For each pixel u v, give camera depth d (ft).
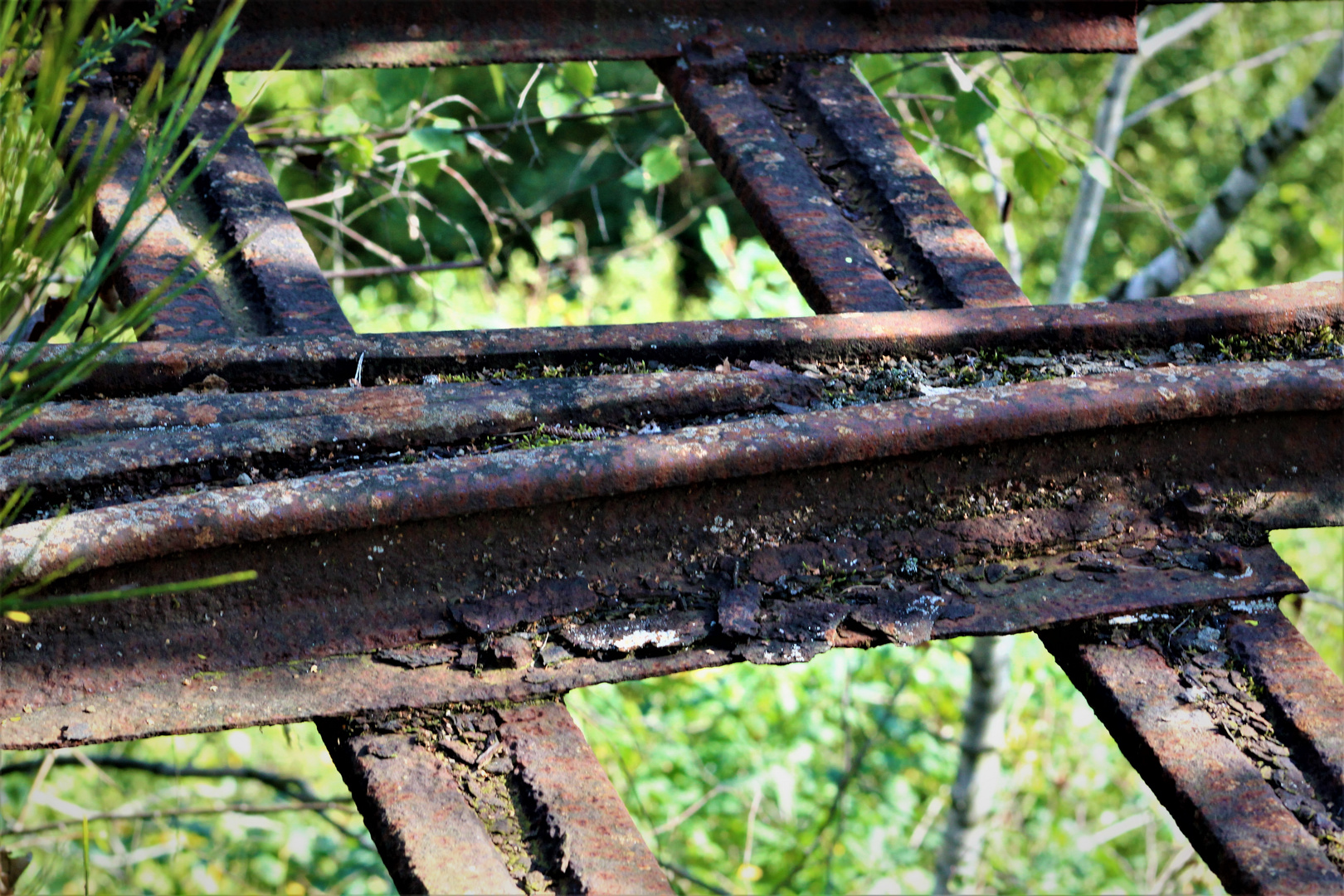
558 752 6.14
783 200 9.31
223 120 9.27
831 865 21.06
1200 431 7.70
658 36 10.56
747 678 21.75
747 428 6.93
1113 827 22.54
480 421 7.09
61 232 5.06
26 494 6.30
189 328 7.64
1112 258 43.60
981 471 7.41
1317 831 6.10
